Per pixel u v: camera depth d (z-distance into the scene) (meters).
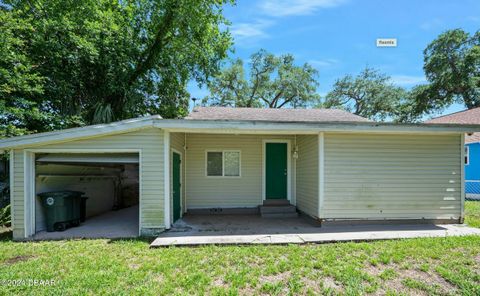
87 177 8.71
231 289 3.29
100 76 11.70
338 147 6.76
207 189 9.04
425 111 24.52
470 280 3.53
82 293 3.17
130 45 12.61
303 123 6.12
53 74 10.31
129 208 10.95
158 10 13.07
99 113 10.69
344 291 3.30
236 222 7.37
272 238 5.50
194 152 9.02
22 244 5.38
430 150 6.95
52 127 9.94
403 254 4.48
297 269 3.93
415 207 6.85
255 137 9.26
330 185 6.71
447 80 22.62
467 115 15.63
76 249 4.96
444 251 4.62
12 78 8.22
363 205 6.76
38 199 6.55
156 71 14.13
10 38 8.06
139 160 6.24
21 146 5.99
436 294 3.23
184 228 6.45
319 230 6.22
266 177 9.23
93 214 9.12
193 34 13.73
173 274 3.77
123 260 4.35
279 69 26.47
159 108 14.82
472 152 12.82
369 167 6.80
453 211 6.89
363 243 5.21
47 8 10.44
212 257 4.46
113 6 12.76
